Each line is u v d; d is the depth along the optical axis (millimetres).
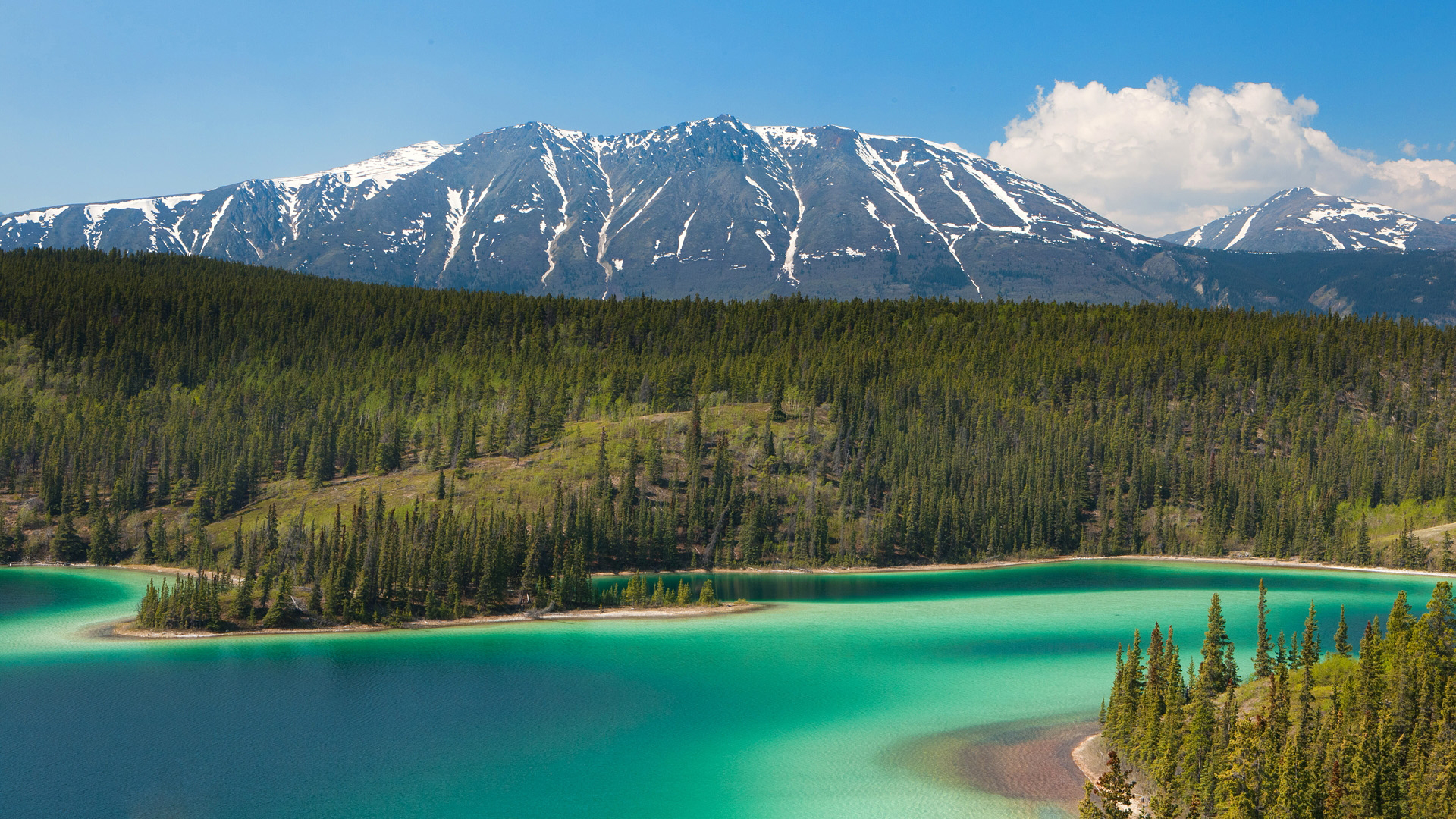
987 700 107250
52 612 157125
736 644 136750
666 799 79188
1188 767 71125
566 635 142375
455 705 105438
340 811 76938
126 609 159625
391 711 103250
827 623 152750
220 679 116125
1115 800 60344
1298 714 76375
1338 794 61719
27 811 76812
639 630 146500
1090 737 92500
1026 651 131875
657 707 104938
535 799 79188
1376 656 77562
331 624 146875
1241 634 143750
